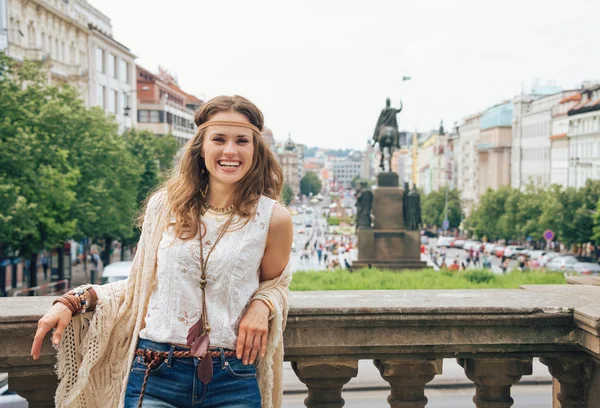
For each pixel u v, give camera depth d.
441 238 107.88
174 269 3.49
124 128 90.62
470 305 4.55
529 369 4.70
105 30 99.50
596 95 103.50
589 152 100.50
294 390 15.06
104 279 27.08
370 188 43.72
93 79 78.31
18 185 32.00
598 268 56.69
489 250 92.75
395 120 43.91
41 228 35.22
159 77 122.00
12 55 54.84
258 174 3.69
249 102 3.74
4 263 39.88
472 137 174.25
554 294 5.00
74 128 40.28
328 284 24.28
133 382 3.52
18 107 32.91
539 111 124.25
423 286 24.34
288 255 3.73
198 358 3.44
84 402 3.76
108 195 43.88
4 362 4.21
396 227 43.16
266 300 3.56
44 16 65.06
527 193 89.69
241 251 3.52
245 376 3.51
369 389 15.32
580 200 70.81
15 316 4.12
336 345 4.45
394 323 4.47
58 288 42.47
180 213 3.55
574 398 4.82
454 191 140.38
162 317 3.51
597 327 4.34
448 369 16.20
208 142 3.63
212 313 3.47
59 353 3.73
